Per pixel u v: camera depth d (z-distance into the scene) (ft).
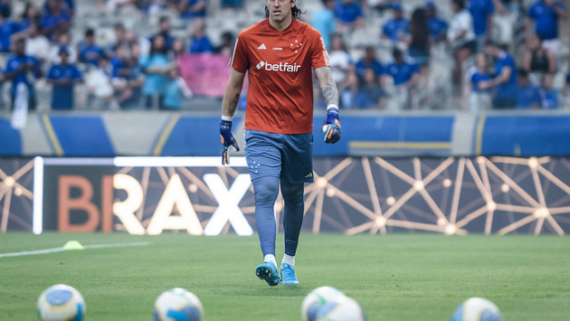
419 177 149.18
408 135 159.12
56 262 90.63
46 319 42.65
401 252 105.09
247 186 147.95
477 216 147.74
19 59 169.07
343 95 168.14
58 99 169.68
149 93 168.45
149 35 186.60
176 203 149.28
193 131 161.89
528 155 148.56
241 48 64.13
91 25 190.08
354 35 182.70
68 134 164.25
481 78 164.96
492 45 170.50
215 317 47.60
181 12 190.60
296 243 66.80
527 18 176.76
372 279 71.77
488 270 81.10
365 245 117.50
